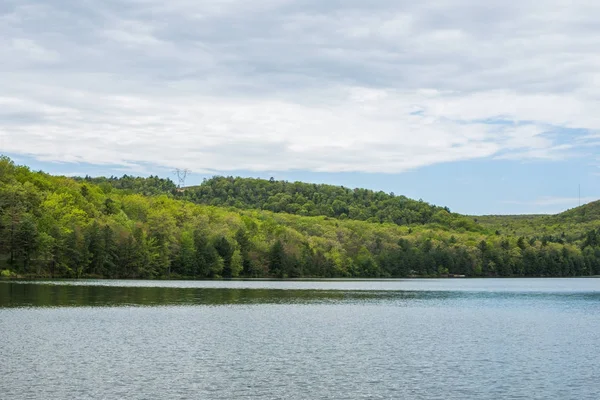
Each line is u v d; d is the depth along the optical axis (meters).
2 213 161.75
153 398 40.25
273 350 58.62
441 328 77.56
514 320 88.38
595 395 42.97
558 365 53.09
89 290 125.31
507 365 52.88
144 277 194.12
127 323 74.69
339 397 41.56
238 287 161.75
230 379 45.94
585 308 110.50
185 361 52.06
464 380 46.94
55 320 75.19
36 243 158.50
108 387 42.59
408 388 44.22
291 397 41.34
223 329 72.38
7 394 40.22
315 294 141.25
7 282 141.75
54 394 40.47
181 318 81.88
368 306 110.00
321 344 62.81
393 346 62.19
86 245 172.88
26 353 53.25
